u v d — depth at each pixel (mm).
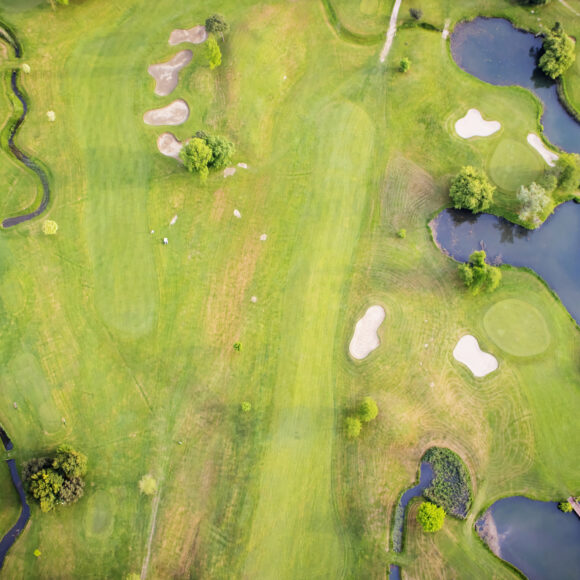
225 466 54844
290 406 56750
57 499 51906
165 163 65188
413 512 53844
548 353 59188
